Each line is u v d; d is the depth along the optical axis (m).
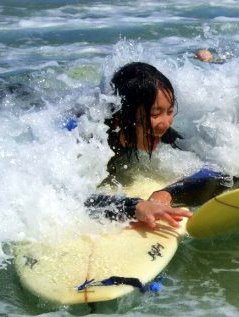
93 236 2.59
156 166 3.17
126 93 2.90
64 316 2.17
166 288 2.37
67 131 3.04
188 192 2.88
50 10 8.41
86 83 4.90
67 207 2.75
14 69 5.42
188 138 3.36
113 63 3.88
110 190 2.95
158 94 2.86
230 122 3.34
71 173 2.89
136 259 2.44
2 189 2.78
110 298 2.19
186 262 2.56
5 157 2.95
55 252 2.48
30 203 2.73
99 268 2.36
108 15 8.09
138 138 2.98
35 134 3.15
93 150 2.97
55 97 4.50
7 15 8.05
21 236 2.61
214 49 6.04
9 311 2.21
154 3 8.98
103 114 2.99
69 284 2.26
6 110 4.09
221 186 2.96
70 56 5.93
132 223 2.69
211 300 2.30
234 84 3.49
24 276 2.33
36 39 6.70
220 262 2.57
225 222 2.67
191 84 3.48
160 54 5.88
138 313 2.21
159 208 2.64
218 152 3.19
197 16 8.02
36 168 2.89
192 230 2.67
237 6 8.71
